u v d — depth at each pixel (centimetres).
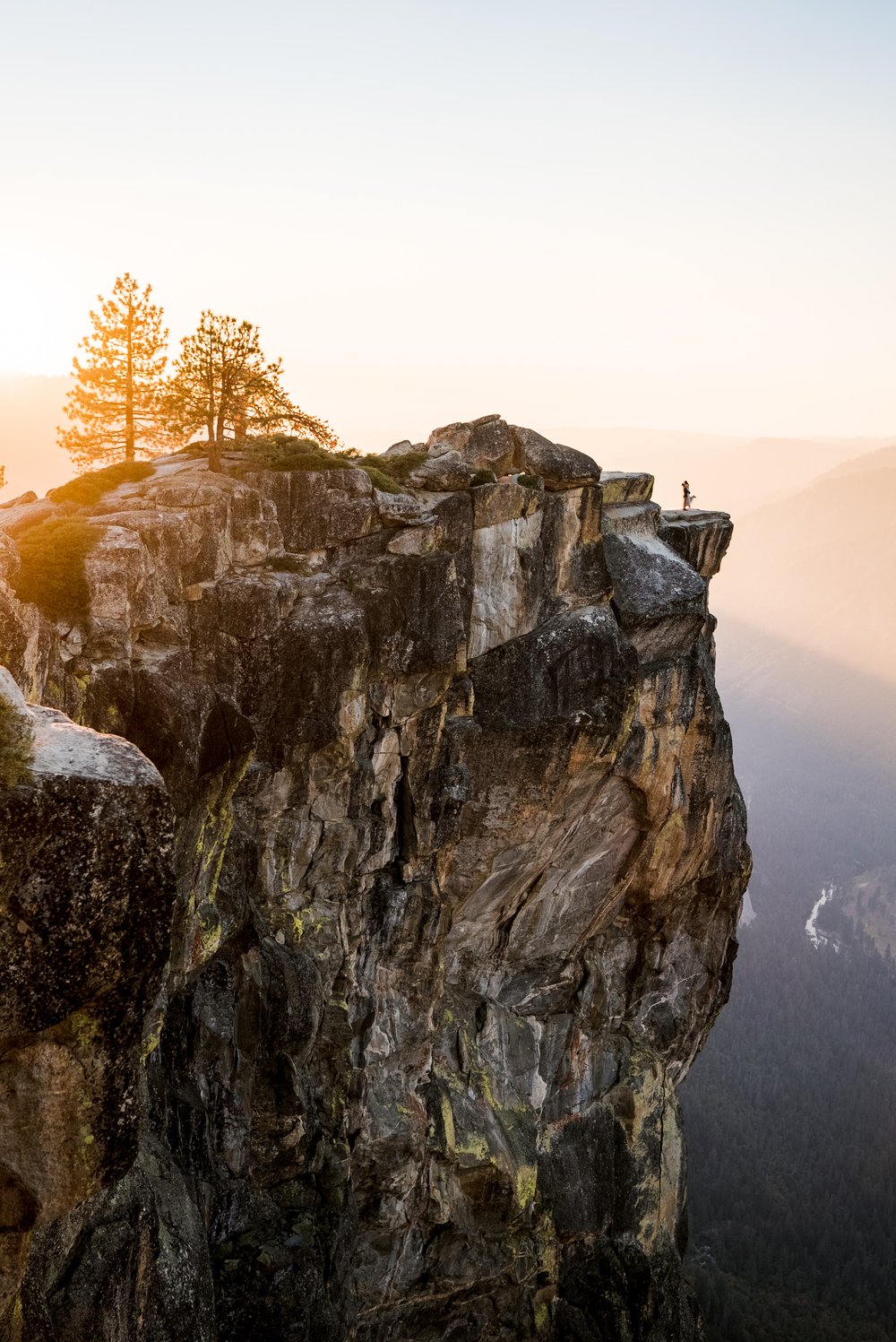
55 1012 1145
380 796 4072
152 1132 2866
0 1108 1170
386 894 4184
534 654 4316
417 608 3938
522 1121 4747
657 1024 5516
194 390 4197
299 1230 3559
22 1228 1197
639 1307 4981
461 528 4072
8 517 3294
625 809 4859
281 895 3903
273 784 3716
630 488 4931
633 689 4494
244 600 3488
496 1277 4516
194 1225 2691
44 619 2698
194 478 3669
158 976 1210
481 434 4409
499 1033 4828
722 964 5678
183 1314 2411
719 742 5066
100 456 4822
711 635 5297
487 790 4316
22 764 1123
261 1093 3631
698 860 5197
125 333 4662
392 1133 4184
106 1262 1725
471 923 4709
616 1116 5275
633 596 4659
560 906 4931
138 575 3034
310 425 4497
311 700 3662
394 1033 4294
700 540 5128
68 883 1128
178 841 3064
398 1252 4244
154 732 2964
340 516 3825
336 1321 3572
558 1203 4909
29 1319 1394
